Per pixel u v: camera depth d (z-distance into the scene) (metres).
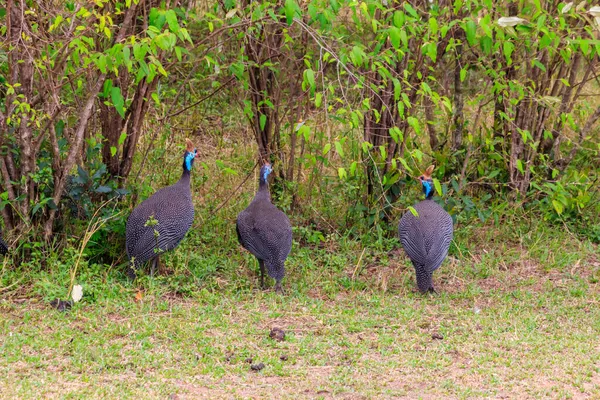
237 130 17.17
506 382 8.36
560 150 15.62
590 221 14.45
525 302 11.17
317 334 9.80
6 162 11.33
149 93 11.95
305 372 8.57
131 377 8.32
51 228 11.48
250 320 10.16
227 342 9.40
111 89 10.23
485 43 10.99
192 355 8.96
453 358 9.06
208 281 11.55
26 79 11.01
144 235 11.09
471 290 11.51
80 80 11.65
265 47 13.09
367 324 10.08
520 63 13.34
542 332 9.99
